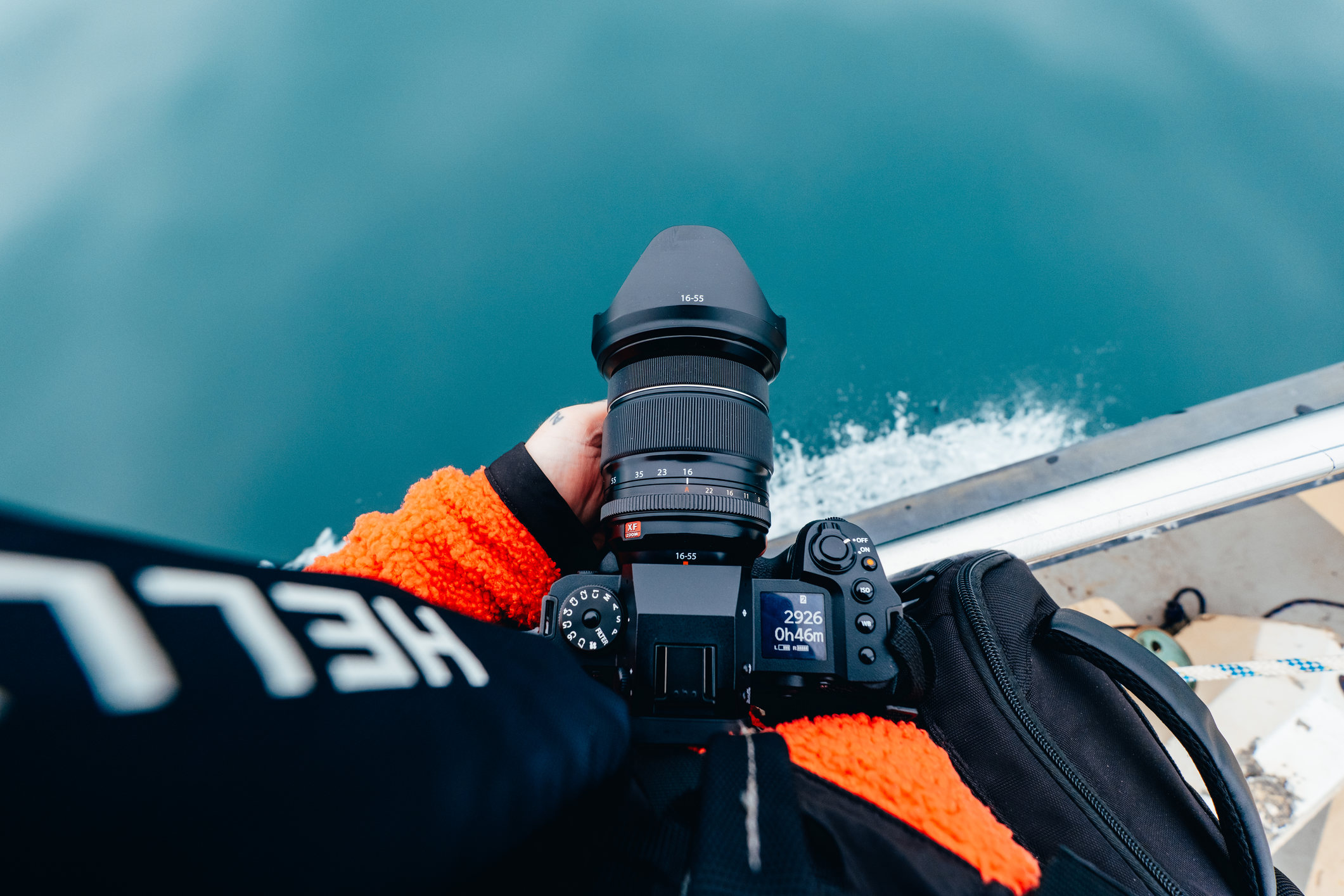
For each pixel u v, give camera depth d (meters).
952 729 0.44
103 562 0.14
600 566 0.60
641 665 0.46
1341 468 0.94
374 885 0.15
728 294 0.57
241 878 0.13
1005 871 0.29
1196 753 0.39
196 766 0.13
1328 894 0.79
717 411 0.53
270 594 0.17
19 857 0.10
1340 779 0.80
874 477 2.02
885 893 0.25
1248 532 1.05
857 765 0.33
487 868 0.18
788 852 0.24
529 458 0.57
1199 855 0.41
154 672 0.13
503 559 0.57
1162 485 0.95
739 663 0.47
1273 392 1.05
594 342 0.62
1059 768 0.39
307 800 0.15
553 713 0.23
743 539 0.50
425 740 0.18
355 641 0.19
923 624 0.51
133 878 0.11
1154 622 1.01
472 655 0.23
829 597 0.49
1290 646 0.92
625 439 0.54
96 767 0.11
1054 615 0.46
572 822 0.23
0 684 0.11
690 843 0.24
